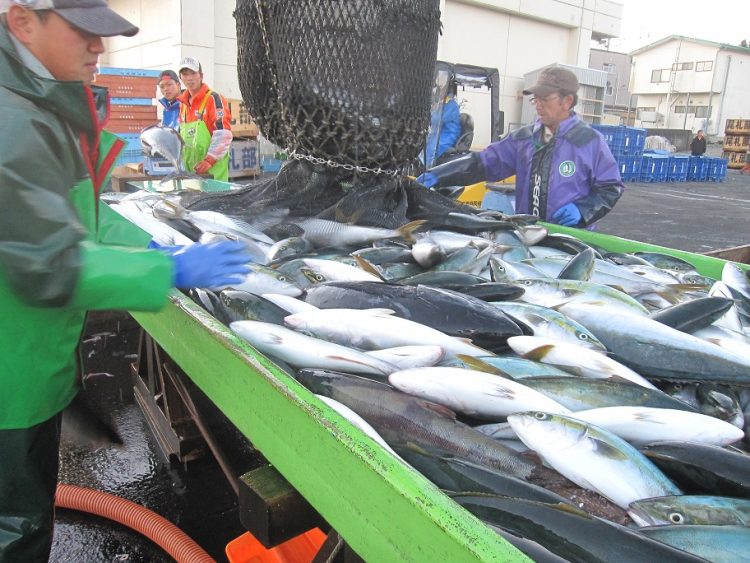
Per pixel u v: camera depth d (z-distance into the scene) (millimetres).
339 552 1755
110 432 2250
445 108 7762
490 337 2223
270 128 3318
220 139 6520
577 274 2758
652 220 13406
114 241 2328
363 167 3066
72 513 3010
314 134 2949
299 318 2201
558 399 1903
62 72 1597
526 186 4453
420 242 2881
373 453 1221
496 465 1635
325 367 1992
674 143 37438
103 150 2008
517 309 2350
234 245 1840
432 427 1700
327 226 3064
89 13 1539
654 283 2777
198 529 2986
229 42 13406
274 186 3338
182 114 6785
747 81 49438
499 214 3666
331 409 1385
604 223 12875
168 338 2324
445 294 2328
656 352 2121
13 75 1494
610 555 1229
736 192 20141
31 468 1932
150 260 1477
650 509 1429
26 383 1813
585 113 22172
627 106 45281
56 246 1369
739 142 31797
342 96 2832
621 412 1768
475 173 4660
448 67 8977
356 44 2766
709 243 11008
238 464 3436
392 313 2248
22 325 1750
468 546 978
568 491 1565
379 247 2936
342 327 2160
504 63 20719
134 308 1464
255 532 1663
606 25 22859
